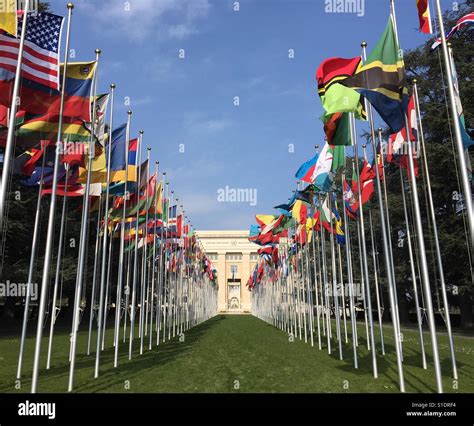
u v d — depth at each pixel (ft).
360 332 114.01
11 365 54.24
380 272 141.79
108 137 52.60
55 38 39.91
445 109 112.78
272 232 110.01
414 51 128.26
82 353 68.03
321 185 63.26
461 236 107.45
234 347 77.66
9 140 35.32
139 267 145.07
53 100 40.98
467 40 119.55
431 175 114.21
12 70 38.22
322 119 49.93
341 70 45.62
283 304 132.46
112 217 68.03
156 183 77.10
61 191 56.24
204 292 184.75
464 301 119.44
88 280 132.05
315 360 60.39
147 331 118.42
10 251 110.83
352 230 137.18
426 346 77.56
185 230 120.47
